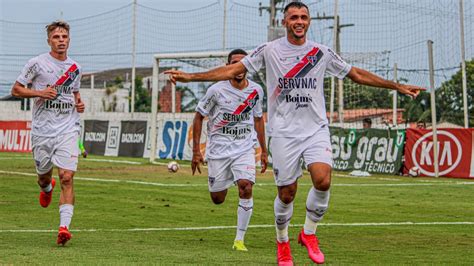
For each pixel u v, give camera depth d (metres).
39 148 9.32
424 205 14.13
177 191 16.17
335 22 25.55
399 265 7.49
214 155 9.80
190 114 33.94
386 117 31.52
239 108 9.69
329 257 8.09
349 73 7.32
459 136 21.70
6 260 7.21
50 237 9.25
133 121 31.12
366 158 23.84
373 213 12.74
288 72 7.20
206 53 25.61
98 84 61.59
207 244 9.04
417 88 7.32
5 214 11.81
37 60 9.21
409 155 22.72
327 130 7.28
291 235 9.91
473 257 8.15
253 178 9.38
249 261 7.50
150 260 7.39
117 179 19.17
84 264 7.02
